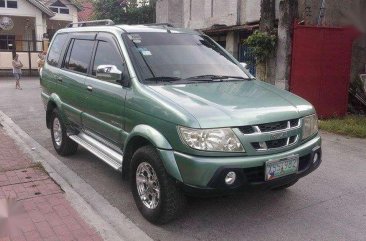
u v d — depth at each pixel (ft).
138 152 14.03
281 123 13.17
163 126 13.01
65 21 119.14
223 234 13.58
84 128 19.11
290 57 33.91
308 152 13.92
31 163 20.11
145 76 15.10
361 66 39.01
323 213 15.25
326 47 32.76
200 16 58.34
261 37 35.27
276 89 15.99
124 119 15.10
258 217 14.83
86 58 18.92
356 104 37.47
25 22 104.47
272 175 12.75
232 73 17.15
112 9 92.73
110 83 16.17
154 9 91.35
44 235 12.89
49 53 23.72
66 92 20.17
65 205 15.08
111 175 19.29
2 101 45.44
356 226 14.26
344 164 21.43
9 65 86.38
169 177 13.03
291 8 33.81
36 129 29.58
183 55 16.84
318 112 33.42
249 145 12.42
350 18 33.53
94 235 12.97
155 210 13.76
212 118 12.28
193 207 15.53
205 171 12.04
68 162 21.16
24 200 15.47
